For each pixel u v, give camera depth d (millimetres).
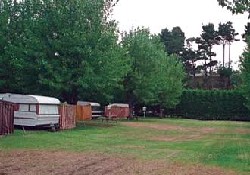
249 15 12398
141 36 59000
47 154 19109
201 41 121875
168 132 37312
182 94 75062
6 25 42031
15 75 40750
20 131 31328
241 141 29016
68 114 36781
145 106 72688
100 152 20688
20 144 22484
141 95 58875
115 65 40906
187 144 26188
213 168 16328
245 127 48781
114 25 41750
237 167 16703
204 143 27156
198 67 121188
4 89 41938
